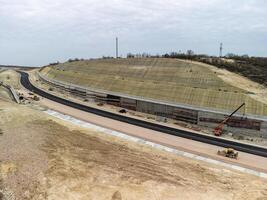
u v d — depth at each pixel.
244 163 45.25
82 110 74.38
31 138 48.78
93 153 44.62
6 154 42.38
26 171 38.16
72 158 42.28
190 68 88.75
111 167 40.06
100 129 58.94
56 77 118.88
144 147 49.38
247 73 81.75
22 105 75.06
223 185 36.97
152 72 95.06
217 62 93.44
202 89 71.69
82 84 99.44
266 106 59.44
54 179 36.56
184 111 65.31
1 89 98.50
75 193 33.84
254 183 38.16
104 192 34.06
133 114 71.88
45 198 32.97
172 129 60.50
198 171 40.78
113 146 48.50
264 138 55.53
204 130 60.78
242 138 56.44
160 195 33.78
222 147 51.72
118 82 90.81
